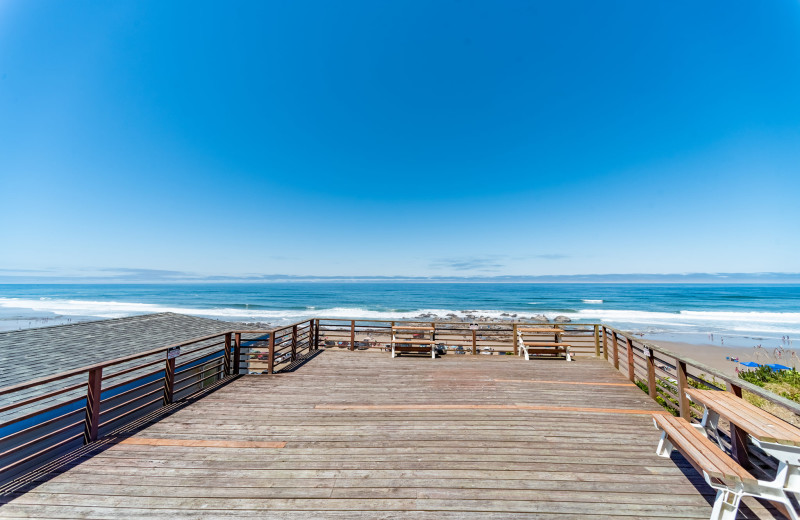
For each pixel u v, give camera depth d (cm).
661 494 278
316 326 875
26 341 828
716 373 341
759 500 272
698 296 5388
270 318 3488
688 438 268
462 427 406
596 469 315
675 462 327
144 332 1008
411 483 293
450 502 268
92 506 260
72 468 311
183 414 441
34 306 4909
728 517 221
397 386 567
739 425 245
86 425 361
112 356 794
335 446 357
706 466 224
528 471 312
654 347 500
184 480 294
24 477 295
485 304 4678
